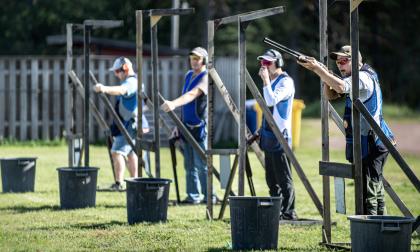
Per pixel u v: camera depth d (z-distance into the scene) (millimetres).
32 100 51688
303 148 51375
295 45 92938
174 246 19438
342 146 53406
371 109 18969
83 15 89562
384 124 19422
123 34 91500
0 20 90125
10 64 51438
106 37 91312
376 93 19016
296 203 28031
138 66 25031
